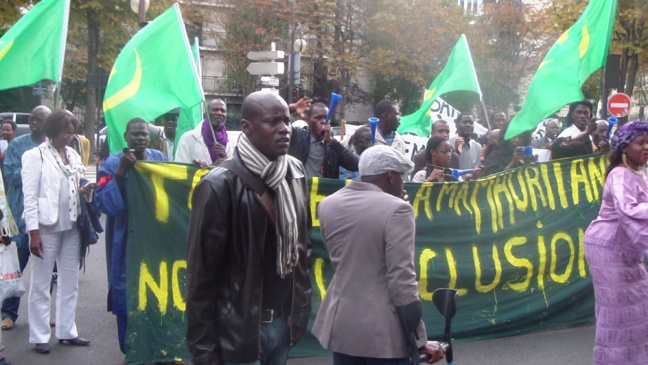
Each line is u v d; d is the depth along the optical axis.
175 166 5.66
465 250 6.48
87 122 27.00
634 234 4.58
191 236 3.54
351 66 38.84
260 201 3.55
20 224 6.90
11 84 6.51
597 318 4.95
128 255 5.60
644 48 22.64
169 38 6.09
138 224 5.60
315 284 6.08
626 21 22.41
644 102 34.94
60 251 6.13
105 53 25.73
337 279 4.00
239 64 38.44
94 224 6.36
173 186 5.67
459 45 9.54
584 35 7.65
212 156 7.41
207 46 42.06
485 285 6.52
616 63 12.01
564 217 6.80
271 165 3.60
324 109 6.69
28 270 9.11
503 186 6.66
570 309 6.84
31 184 5.86
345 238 3.94
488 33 39.12
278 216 3.60
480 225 6.54
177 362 5.75
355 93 44.50
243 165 3.59
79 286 8.49
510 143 8.40
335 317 3.94
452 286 6.41
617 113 14.36
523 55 39.38
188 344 3.57
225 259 3.57
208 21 38.16
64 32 6.59
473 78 9.39
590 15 7.67
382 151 4.04
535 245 6.70
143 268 5.61
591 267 4.96
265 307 3.68
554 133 10.76
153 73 6.01
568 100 7.51
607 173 4.95
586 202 6.87
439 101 12.77
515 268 6.61
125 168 5.56
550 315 6.76
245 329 3.54
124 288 5.70
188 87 6.06
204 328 3.53
